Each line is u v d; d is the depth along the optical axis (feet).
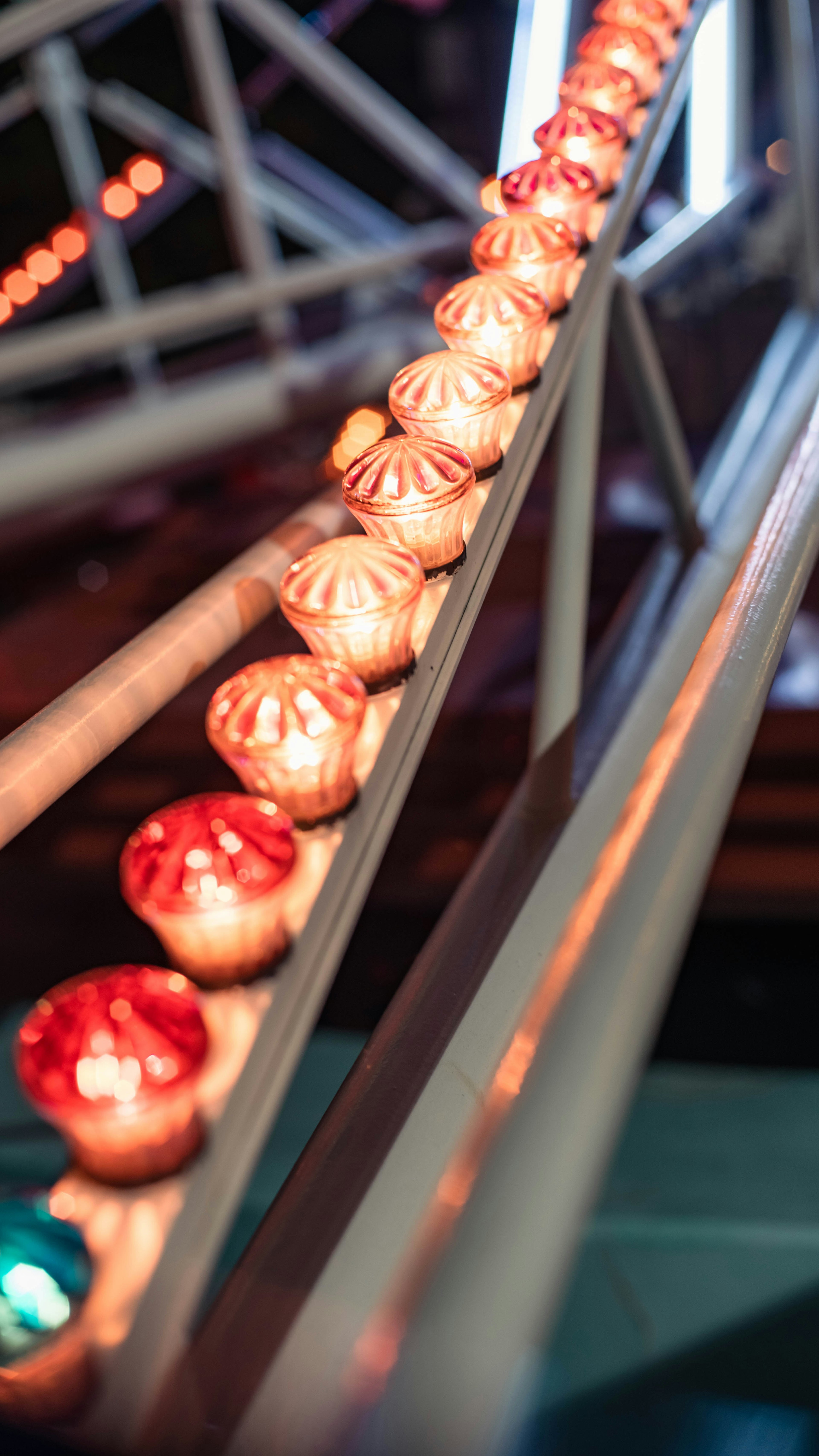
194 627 3.04
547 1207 2.14
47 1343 2.16
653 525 14.85
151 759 12.93
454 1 18.08
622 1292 6.75
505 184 4.12
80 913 12.17
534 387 3.61
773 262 16.57
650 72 4.92
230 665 13.35
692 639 4.66
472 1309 2.01
